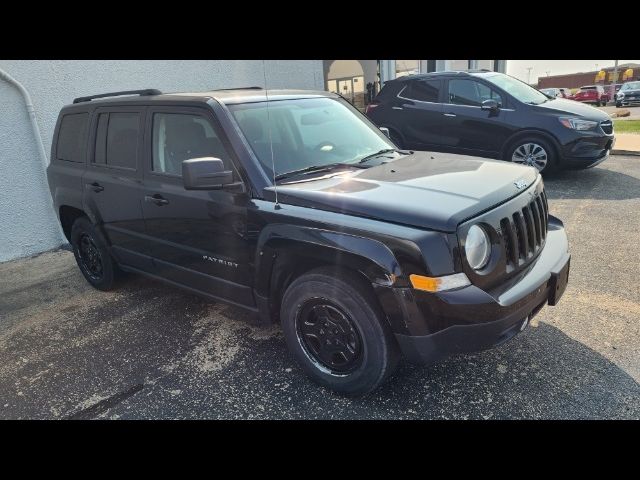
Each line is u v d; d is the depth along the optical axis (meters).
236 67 8.46
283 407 2.88
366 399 2.90
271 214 2.92
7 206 5.99
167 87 7.49
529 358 3.15
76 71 6.44
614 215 5.77
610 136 7.30
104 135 4.12
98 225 4.33
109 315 4.26
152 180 3.66
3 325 4.27
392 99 8.75
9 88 5.83
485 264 2.60
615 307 3.69
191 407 2.94
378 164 3.43
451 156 3.71
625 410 2.66
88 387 3.23
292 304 2.95
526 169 3.26
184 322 4.01
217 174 2.93
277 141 3.37
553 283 2.83
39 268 5.75
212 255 3.38
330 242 2.65
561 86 71.50
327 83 17.70
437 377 3.05
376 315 2.62
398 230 2.49
